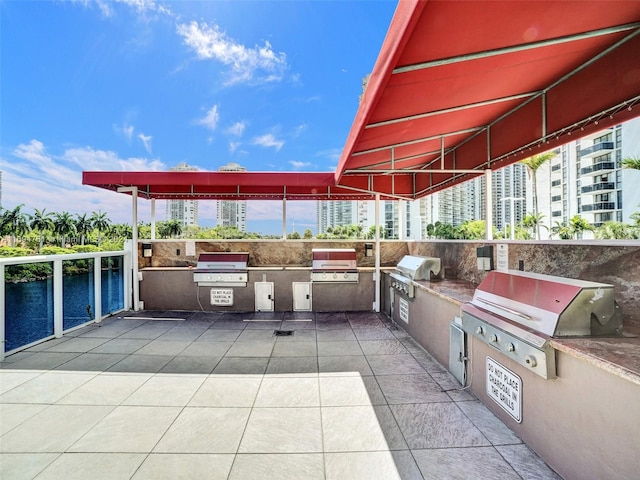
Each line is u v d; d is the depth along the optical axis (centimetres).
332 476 187
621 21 207
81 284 493
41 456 204
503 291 239
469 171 427
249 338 438
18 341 388
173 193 659
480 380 266
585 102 278
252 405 266
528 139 348
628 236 2158
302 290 589
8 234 5659
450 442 216
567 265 241
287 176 554
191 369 337
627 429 139
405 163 546
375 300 589
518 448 208
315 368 339
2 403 268
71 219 6297
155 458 202
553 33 200
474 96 290
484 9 156
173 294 595
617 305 184
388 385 299
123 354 379
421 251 564
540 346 179
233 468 194
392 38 173
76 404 267
